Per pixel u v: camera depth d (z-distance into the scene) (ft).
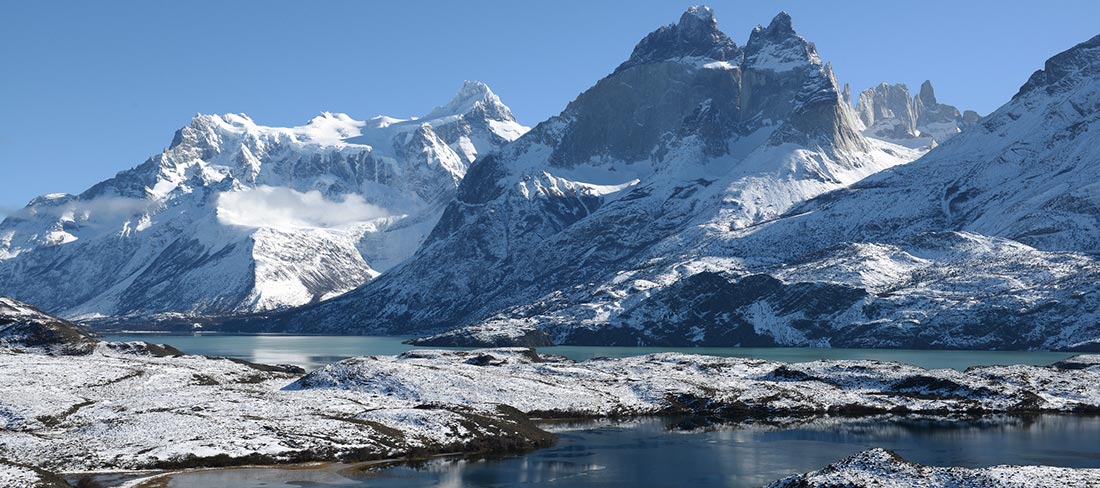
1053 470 243.19
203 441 316.81
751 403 473.26
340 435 334.65
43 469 271.28
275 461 307.78
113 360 580.71
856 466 242.17
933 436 383.04
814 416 451.94
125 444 313.32
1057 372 588.91
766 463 322.75
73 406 395.55
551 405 454.81
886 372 560.20
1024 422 428.56
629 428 409.49
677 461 326.24
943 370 586.45
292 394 441.68
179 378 512.63
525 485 286.25
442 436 349.00
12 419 361.92
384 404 418.51
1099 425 416.26
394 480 289.53
